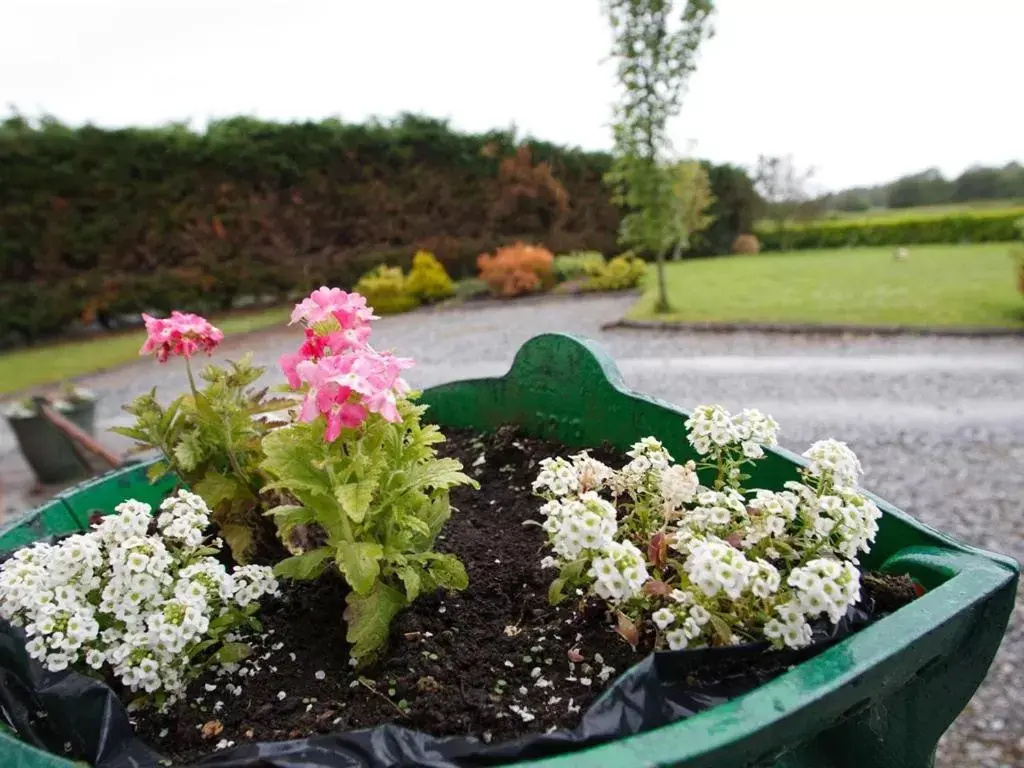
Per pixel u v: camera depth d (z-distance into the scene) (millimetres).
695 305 11039
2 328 11547
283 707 1282
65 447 5254
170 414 1854
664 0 9523
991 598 1133
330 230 14695
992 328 8055
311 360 1392
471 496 2074
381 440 1404
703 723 892
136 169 12648
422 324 11539
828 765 1148
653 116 10094
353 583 1287
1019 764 2365
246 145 13266
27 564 1234
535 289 14648
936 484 4352
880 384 6434
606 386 2070
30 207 11719
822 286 12711
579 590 1336
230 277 13336
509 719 1173
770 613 1163
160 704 1287
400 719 1213
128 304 12539
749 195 22859
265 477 1813
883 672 999
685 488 1380
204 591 1249
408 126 15344
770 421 1438
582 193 18125
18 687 1191
